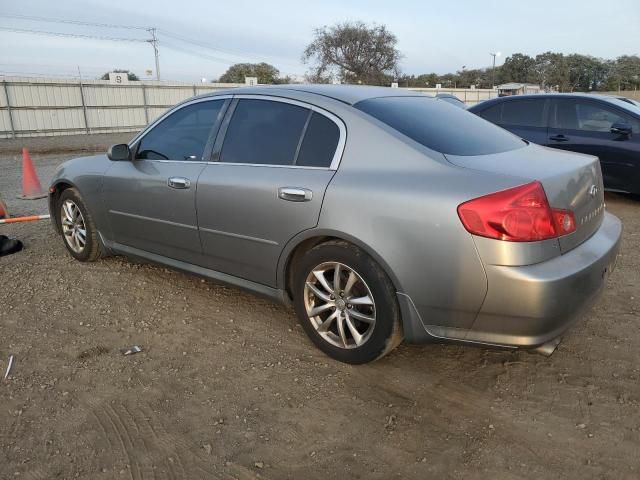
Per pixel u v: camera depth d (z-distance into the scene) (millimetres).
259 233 3344
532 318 2531
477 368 3166
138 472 2352
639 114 7113
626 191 7281
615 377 3043
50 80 25109
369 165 2943
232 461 2420
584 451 2451
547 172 2727
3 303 4094
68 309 3996
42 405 2818
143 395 2918
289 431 2625
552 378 3049
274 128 3430
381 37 51656
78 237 4930
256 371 3156
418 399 2869
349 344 3129
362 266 2896
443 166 2762
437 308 2721
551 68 78625
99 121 27281
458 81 81375
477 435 2576
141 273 4719
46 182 10609
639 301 4059
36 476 2316
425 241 2664
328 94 3363
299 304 3309
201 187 3631
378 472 2348
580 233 2840
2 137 24000
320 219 3002
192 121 3953
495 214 2494
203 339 3549
